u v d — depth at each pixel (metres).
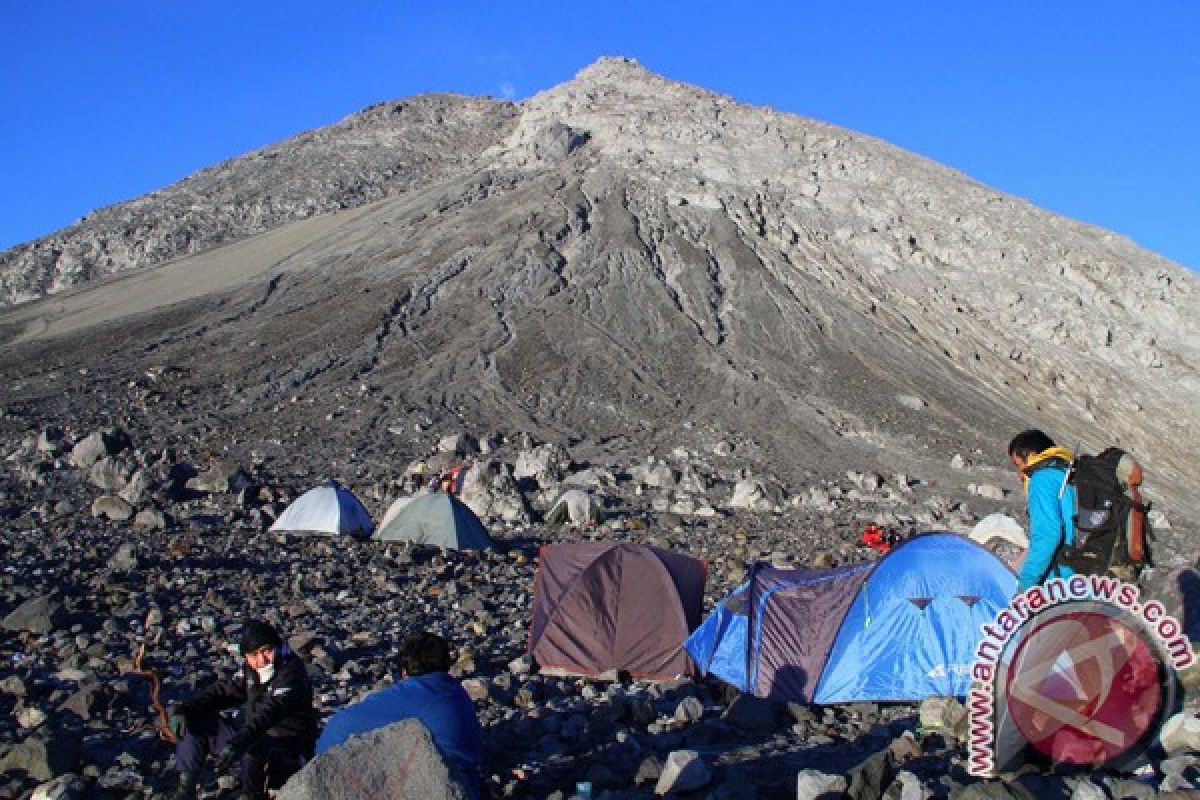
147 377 56.62
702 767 6.90
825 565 21.58
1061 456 6.67
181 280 84.19
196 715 6.92
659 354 69.88
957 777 6.50
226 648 11.65
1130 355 83.12
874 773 6.30
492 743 8.40
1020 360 79.56
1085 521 6.47
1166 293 91.06
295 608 13.91
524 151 117.88
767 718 9.19
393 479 38.34
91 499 26.69
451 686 6.71
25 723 8.61
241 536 21.28
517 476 41.47
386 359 64.81
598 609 11.59
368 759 5.21
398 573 17.77
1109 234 103.06
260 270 83.81
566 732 8.70
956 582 10.42
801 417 60.62
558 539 25.81
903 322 81.25
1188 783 5.73
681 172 102.69
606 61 142.88
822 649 10.38
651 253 85.94
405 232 91.00
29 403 48.09
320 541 21.20
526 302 76.69
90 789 7.25
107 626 12.14
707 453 51.72
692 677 11.17
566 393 61.91
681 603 11.61
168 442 43.56
